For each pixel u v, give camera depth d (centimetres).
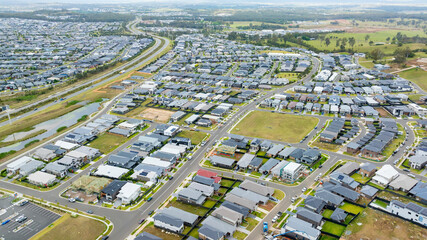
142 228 9938
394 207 10125
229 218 9894
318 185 12000
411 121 18075
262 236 9438
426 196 10675
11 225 10069
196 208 10881
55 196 11656
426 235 9131
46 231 9769
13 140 16850
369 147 14275
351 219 9969
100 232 9750
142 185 12219
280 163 13175
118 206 11050
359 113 19188
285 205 10881
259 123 18262
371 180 12262
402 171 12825
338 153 14475
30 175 12719
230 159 13775
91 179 12231
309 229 9238
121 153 14388
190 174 13050
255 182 12300
